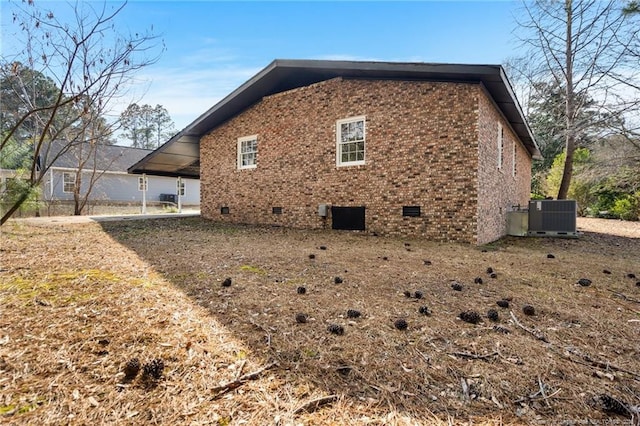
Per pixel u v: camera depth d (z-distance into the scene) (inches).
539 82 647.1
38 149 214.5
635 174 532.7
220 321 104.6
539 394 71.0
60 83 214.7
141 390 70.4
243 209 449.4
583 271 190.2
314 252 232.8
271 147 422.0
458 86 300.2
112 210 842.8
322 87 379.6
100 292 127.2
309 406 66.1
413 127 322.0
